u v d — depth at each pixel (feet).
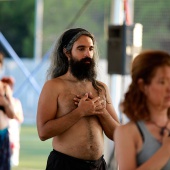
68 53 19.75
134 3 56.59
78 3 94.79
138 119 13.55
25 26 110.93
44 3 95.71
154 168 13.17
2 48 84.89
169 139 13.32
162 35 55.67
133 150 13.47
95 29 82.12
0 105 26.00
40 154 49.85
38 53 77.61
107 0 82.33
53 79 19.53
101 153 19.39
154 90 13.34
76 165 18.88
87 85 19.63
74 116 18.80
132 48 32.68
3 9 112.47
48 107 19.17
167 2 56.34
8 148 26.12
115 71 32.58
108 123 19.31
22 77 75.51
